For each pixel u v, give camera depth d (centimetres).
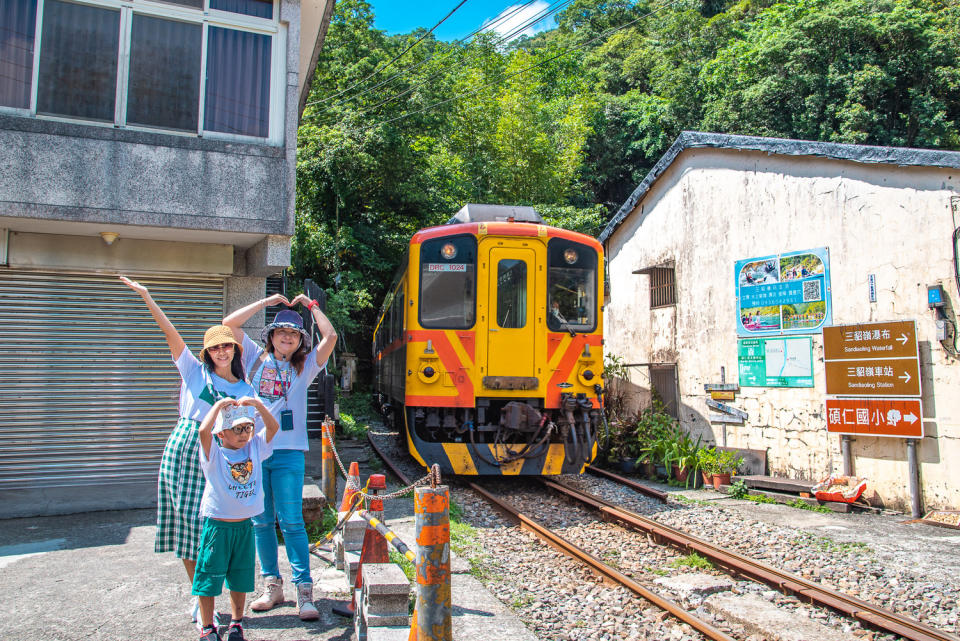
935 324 819
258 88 777
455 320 905
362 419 1719
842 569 603
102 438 764
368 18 2227
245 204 746
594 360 930
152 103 735
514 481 1016
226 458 353
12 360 737
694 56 3434
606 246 1539
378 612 370
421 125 2145
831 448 938
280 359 444
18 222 691
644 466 1136
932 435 821
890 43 2566
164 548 379
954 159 805
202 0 758
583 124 2698
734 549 670
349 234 2070
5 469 725
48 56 703
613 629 468
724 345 1127
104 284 778
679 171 1265
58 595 450
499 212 1002
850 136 2405
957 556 644
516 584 556
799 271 1001
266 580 439
